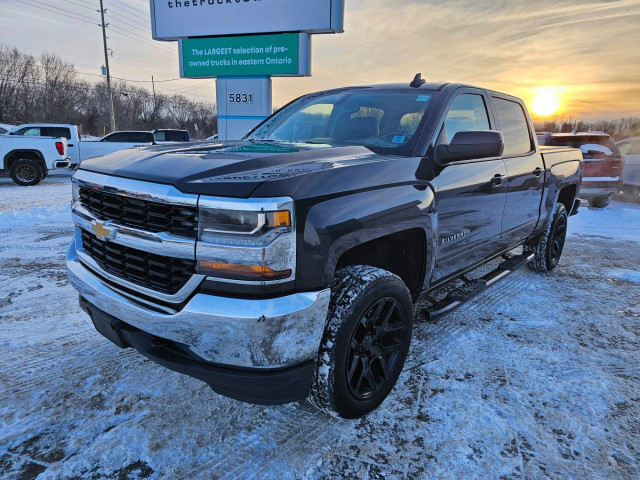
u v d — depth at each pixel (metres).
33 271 4.55
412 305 2.47
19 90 54.94
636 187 11.55
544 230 4.66
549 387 2.63
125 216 2.02
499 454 2.08
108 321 2.12
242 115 10.80
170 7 10.70
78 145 16.30
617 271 5.07
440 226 2.68
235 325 1.70
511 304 3.96
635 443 2.17
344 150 2.51
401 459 2.04
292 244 1.74
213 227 1.71
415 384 2.64
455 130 2.97
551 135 10.32
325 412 2.20
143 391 2.51
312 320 1.85
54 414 2.29
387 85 3.32
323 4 9.72
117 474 1.91
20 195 10.79
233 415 2.32
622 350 3.13
